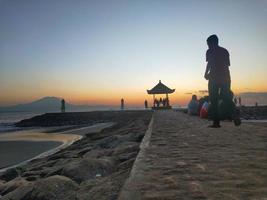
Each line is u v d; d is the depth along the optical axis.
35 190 4.66
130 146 9.30
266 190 2.94
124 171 5.05
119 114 55.50
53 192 4.57
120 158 6.97
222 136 7.47
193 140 6.82
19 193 4.73
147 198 2.76
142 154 5.03
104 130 26.45
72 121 61.06
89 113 61.03
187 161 4.39
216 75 9.55
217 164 4.15
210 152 5.14
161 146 5.97
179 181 3.30
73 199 4.12
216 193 2.87
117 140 12.45
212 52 9.59
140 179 3.39
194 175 3.56
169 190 2.98
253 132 8.31
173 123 12.76
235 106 10.00
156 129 9.89
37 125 63.00
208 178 3.42
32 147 21.62
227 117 10.09
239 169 3.84
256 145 5.88
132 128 19.25
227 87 9.74
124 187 3.09
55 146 21.81
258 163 4.17
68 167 5.75
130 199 2.73
